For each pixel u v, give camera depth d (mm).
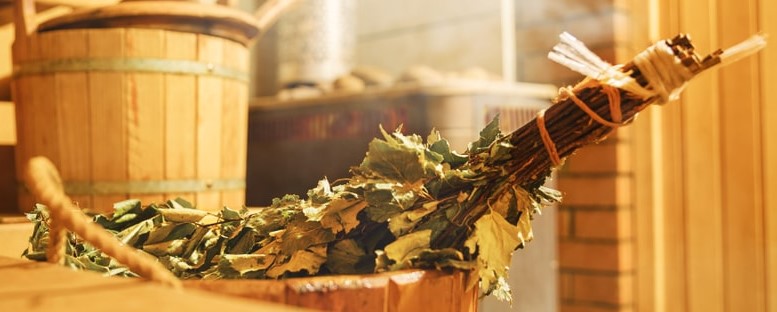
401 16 3824
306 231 973
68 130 1934
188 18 1957
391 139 946
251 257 997
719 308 2664
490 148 942
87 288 619
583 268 2797
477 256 914
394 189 938
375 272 876
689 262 2709
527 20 2979
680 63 850
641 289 2732
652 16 2660
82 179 1927
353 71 3164
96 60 1917
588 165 2791
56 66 1938
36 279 671
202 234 1146
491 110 2502
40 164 712
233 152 2113
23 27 2000
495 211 923
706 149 2691
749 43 854
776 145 2633
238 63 2117
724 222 2684
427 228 925
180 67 1962
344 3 3906
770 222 2627
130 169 1929
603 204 2742
